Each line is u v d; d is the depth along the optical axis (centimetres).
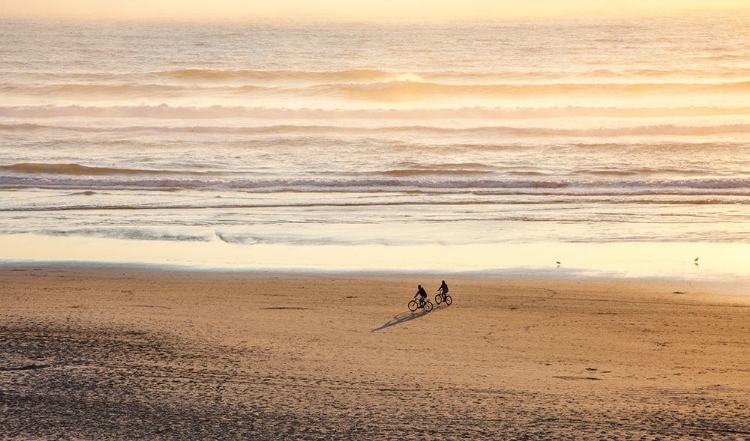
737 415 3297
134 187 8212
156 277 5459
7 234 6538
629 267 5684
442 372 3788
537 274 5538
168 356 3953
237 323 4506
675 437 3097
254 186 8244
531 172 8669
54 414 3272
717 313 4728
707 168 8819
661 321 4584
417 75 15850
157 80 15462
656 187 8044
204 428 3162
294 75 15662
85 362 3847
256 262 5838
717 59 19212
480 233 6600
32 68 17538
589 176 8519
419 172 8731
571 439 3078
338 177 8544
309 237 6506
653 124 11169
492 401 3444
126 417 3253
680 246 6203
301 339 4247
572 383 3659
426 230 6700
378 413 3312
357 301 4956
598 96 13850
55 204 7500
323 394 3506
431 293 5119
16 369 3744
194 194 7931
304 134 10812
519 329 4444
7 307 4747
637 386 3625
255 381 3647
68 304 4834
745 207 7325
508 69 17588
